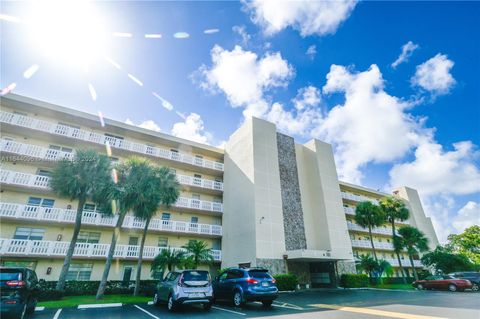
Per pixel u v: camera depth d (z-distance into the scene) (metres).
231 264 24.27
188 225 24.78
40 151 20.08
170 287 11.33
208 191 28.19
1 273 7.68
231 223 26.08
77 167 17.28
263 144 27.42
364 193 43.31
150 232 23.45
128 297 16.70
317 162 31.23
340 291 20.84
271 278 12.06
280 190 26.95
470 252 44.25
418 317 8.66
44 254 17.89
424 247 31.88
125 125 25.36
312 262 26.39
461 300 13.16
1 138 20.34
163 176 19.69
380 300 13.88
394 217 34.72
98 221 20.69
